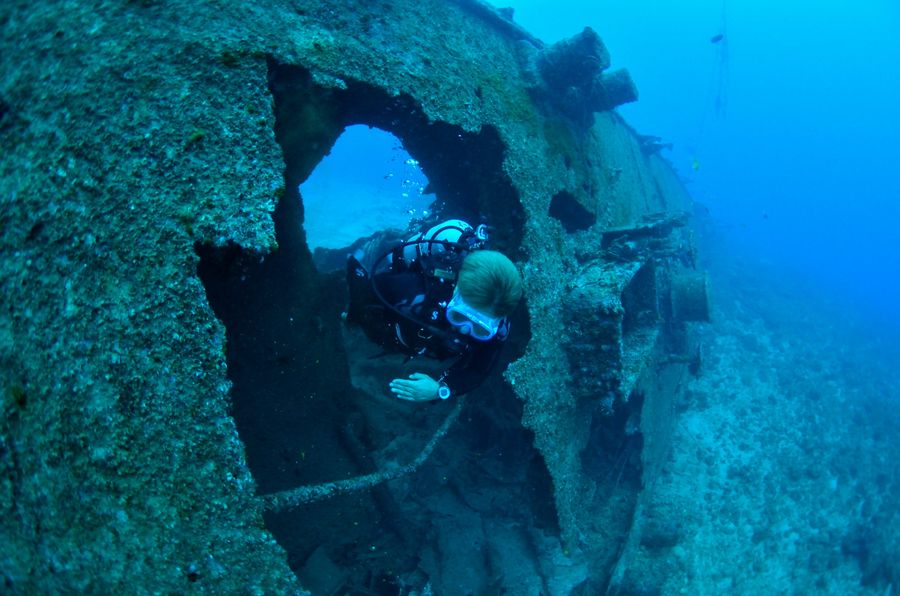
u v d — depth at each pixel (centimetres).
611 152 696
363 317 197
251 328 345
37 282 205
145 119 232
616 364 429
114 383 185
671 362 681
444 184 528
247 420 349
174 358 194
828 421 1124
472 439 571
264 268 335
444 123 383
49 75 247
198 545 174
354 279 200
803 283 2336
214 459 188
